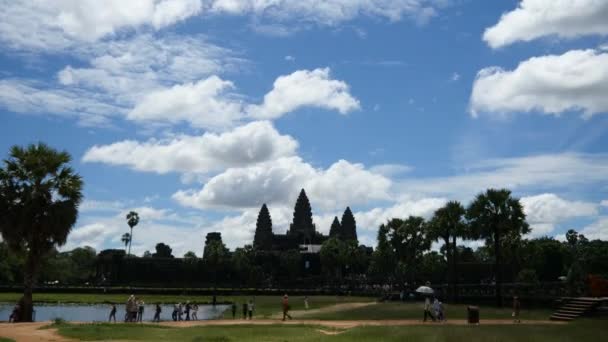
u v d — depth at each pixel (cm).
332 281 16238
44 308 8506
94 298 10706
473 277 12825
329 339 2803
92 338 2747
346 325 3978
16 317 4050
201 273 16612
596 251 10481
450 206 8444
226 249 16612
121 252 16438
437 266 13088
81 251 19575
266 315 5728
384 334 3009
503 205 6688
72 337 2777
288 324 3959
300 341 2730
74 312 7719
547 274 12762
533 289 6162
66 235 4244
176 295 12656
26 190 4119
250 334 3106
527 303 6103
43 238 4181
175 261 16575
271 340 2756
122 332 3039
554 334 3080
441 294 7956
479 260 15375
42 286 12612
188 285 16200
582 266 9388
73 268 18150
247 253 17812
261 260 18000
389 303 7744
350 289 13788
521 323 4041
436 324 3900
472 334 2977
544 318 4725
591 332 3197
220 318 5638
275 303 9212
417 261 11162
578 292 5356
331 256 16662
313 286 15488
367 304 7956
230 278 16812
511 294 6556
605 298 4512
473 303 7044
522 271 11069
